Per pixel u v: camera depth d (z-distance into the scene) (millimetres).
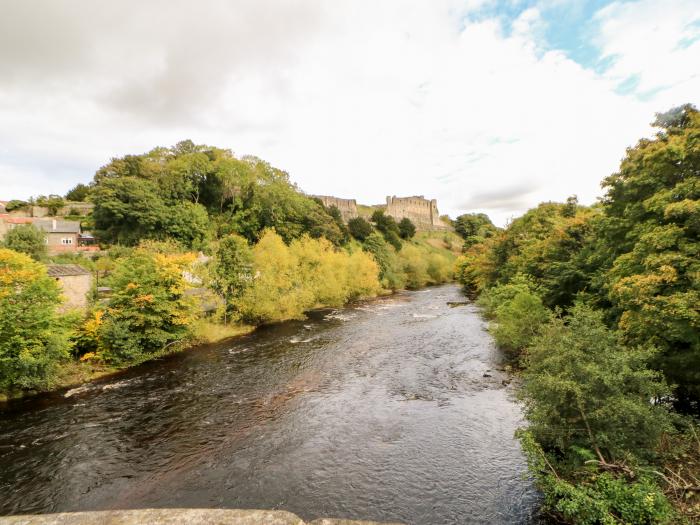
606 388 9109
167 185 50719
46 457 12547
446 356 23281
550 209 39844
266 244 37344
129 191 44875
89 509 10062
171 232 46844
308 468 11703
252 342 27703
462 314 38688
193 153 59688
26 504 10250
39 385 17828
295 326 33688
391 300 51781
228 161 57875
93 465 12055
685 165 13375
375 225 91438
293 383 19078
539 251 29234
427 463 11797
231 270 32344
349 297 51156
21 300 17641
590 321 10227
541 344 10703
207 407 16266
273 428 14344
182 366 21984
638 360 9430
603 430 9031
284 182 65750
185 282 25922
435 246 109750
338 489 10648
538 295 24891
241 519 3227
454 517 9398
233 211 58156
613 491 7656
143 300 23312
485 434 13438
